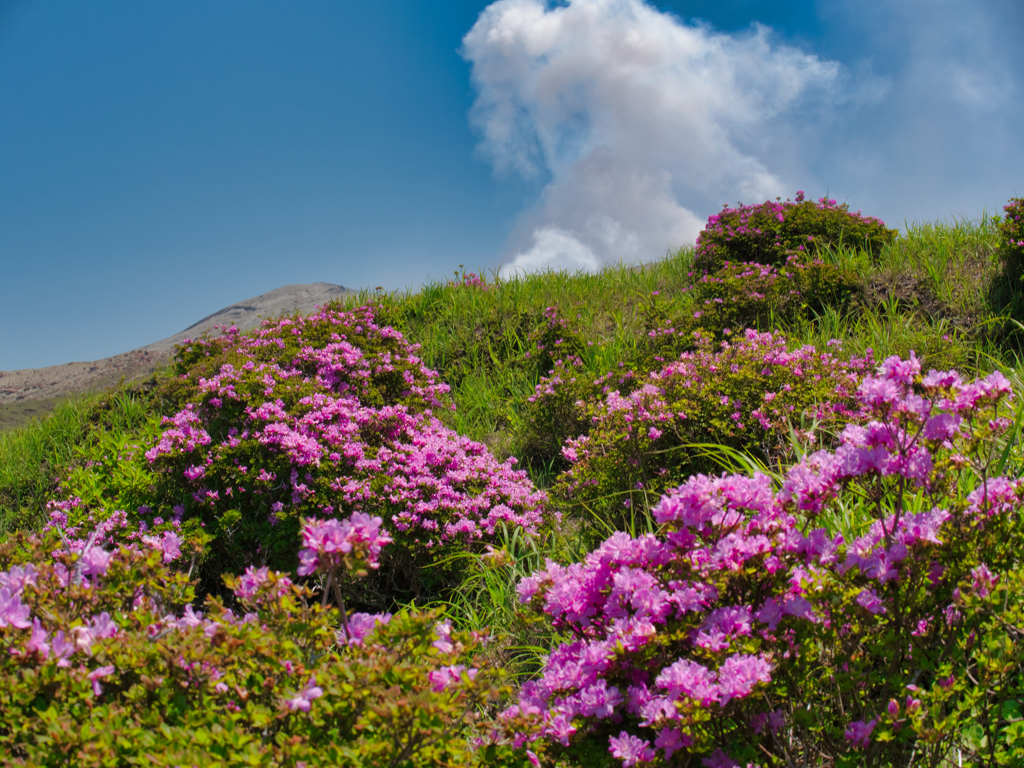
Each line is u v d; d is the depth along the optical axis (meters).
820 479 1.98
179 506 4.44
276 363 6.11
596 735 1.86
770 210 9.35
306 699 1.48
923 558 1.69
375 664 1.58
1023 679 1.65
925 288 7.11
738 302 7.18
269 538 4.10
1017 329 6.02
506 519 4.51
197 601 4.08
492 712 2.62
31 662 1.51
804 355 5.05
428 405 6.55
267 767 1.29
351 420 5.18
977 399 1.87
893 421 1.97
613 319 8.48
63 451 7.42
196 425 4.95
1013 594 1.79
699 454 4.51
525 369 7.75
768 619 1.72
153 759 1.25
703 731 1.67
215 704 1.63
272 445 4.56
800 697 1.83
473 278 10.42
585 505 4.53
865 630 1.76
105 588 1.96
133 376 11.05
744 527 1.97
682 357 5.71
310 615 1.79
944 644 1.77
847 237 8.79
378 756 1.39
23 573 1.89
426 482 4.53
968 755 1.87
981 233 7.91
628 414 4.66
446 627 1.85
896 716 1.59
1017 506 1.85
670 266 10.38
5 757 1.36
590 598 2.10
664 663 1.86
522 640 3.35
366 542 1.74
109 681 1.60
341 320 7.49
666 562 1.99
